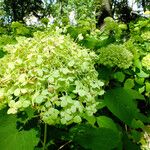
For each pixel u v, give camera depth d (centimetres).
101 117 42
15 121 32
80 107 29
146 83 60
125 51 47
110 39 58
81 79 31
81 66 31
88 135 35
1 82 30
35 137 31
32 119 32
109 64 46
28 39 33
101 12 272
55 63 30
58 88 30
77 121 30
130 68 57
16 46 32
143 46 70
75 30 59
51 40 31
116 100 42
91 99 31
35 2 341
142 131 58
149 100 62
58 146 37
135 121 46
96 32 78
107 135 35
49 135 34
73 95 31
